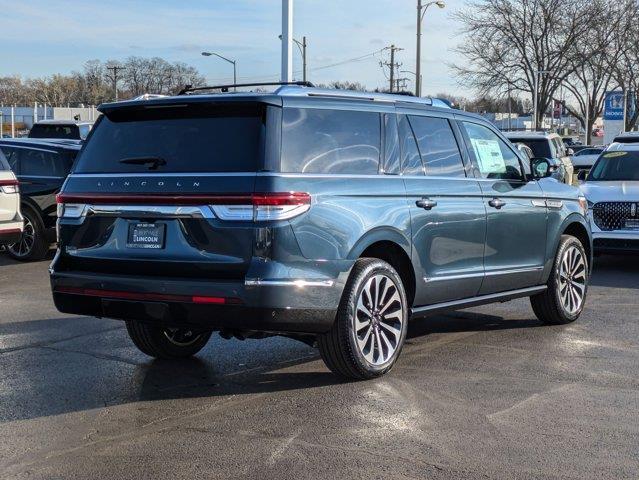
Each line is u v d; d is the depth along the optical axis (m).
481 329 7.53
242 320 4.96
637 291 9.70
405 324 5.86
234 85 6.12
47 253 13.09
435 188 6.16
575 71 47.88
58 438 4.64
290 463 4.23
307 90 5.50
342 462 4.23
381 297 5.66
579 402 5.23
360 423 4.84
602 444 4.48
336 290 5.25
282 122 5.16
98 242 5.45
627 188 11.50
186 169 5.16
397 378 5.79
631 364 6.20
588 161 30.05
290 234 4.97
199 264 5.04
